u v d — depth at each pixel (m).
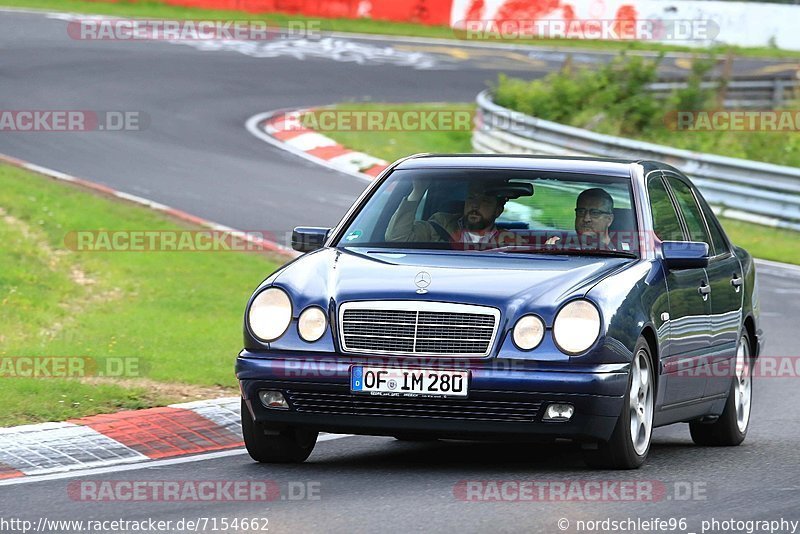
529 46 125.06
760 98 101.44
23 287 42.56
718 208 67.81
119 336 36.97
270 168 72.00
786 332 43.78
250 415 23.62
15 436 24.97
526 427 22.09
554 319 22.17
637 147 71.94
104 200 58.22
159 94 90.56
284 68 103.62
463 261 24.03
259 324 23.02
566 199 25.61
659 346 24.02
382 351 22.38
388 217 25.94
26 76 91.75
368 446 26.69
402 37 122.69
